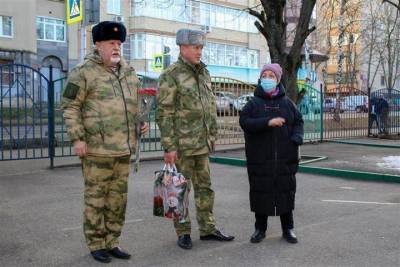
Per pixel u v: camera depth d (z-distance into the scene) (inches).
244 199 286.5
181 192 187.8
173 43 1804.9
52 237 209.0
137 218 241.4
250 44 2106.3
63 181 341.4
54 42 1569.9
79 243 200.8
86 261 179.9
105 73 176.2
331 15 882.8
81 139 173.0
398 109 762.8
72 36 1598.2
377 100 738.8
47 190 309.4
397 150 546.3
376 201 282.0
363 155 491.5
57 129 489.4
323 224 230.7
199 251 191.8
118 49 176.2
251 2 2071.9
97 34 174.2
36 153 472.7
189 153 193.6
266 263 178.2
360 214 250.1
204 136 196.2
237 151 513.0
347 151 534.3
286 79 418.0
